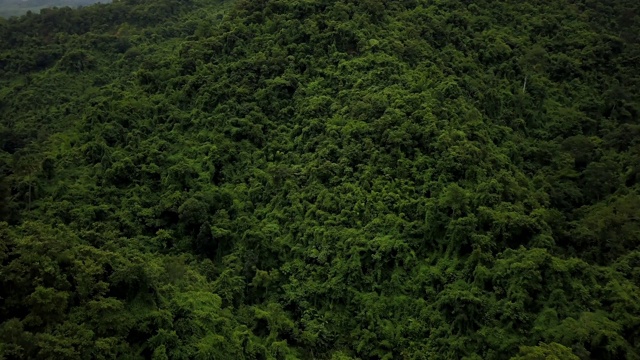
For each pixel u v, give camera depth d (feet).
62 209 105.50
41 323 60.95
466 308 86.02
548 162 136.77
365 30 145.18
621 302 84.58
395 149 111.04
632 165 128.47
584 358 76.02
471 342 84.07
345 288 95.86
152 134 130.21
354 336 91.45
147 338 69.26
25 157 124.36
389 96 122.72
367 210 104.17
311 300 97.30
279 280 101.35
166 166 120.88
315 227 104.88
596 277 92.79
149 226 109.29
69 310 64.28
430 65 138.00
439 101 122.31
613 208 114.83
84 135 129.18
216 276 101.04
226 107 132.77
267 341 87.76
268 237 105.70
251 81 138.82
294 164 121.49
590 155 136.56
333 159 116.26
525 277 85.81
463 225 94.79
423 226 99.04
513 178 113.60
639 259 97.25
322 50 143.23
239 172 123.03
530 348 75.31
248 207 114.42
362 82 129.70
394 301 93.50
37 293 61.41
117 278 70.28
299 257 103.60
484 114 137.18
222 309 88.58
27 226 78.13
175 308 76.33
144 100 139.44
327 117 127.44
